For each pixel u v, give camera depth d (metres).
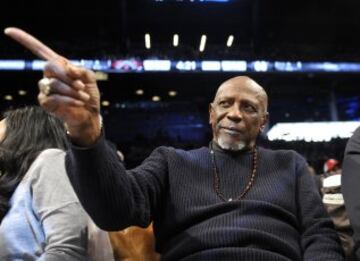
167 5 13.20
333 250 1.50
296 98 15.84
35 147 1.51
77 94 1.04
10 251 1.29
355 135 1.61
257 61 13.34
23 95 14.39
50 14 13.00
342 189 1.55
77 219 1.31
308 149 13.88
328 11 13.38
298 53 13.56
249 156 1.73
